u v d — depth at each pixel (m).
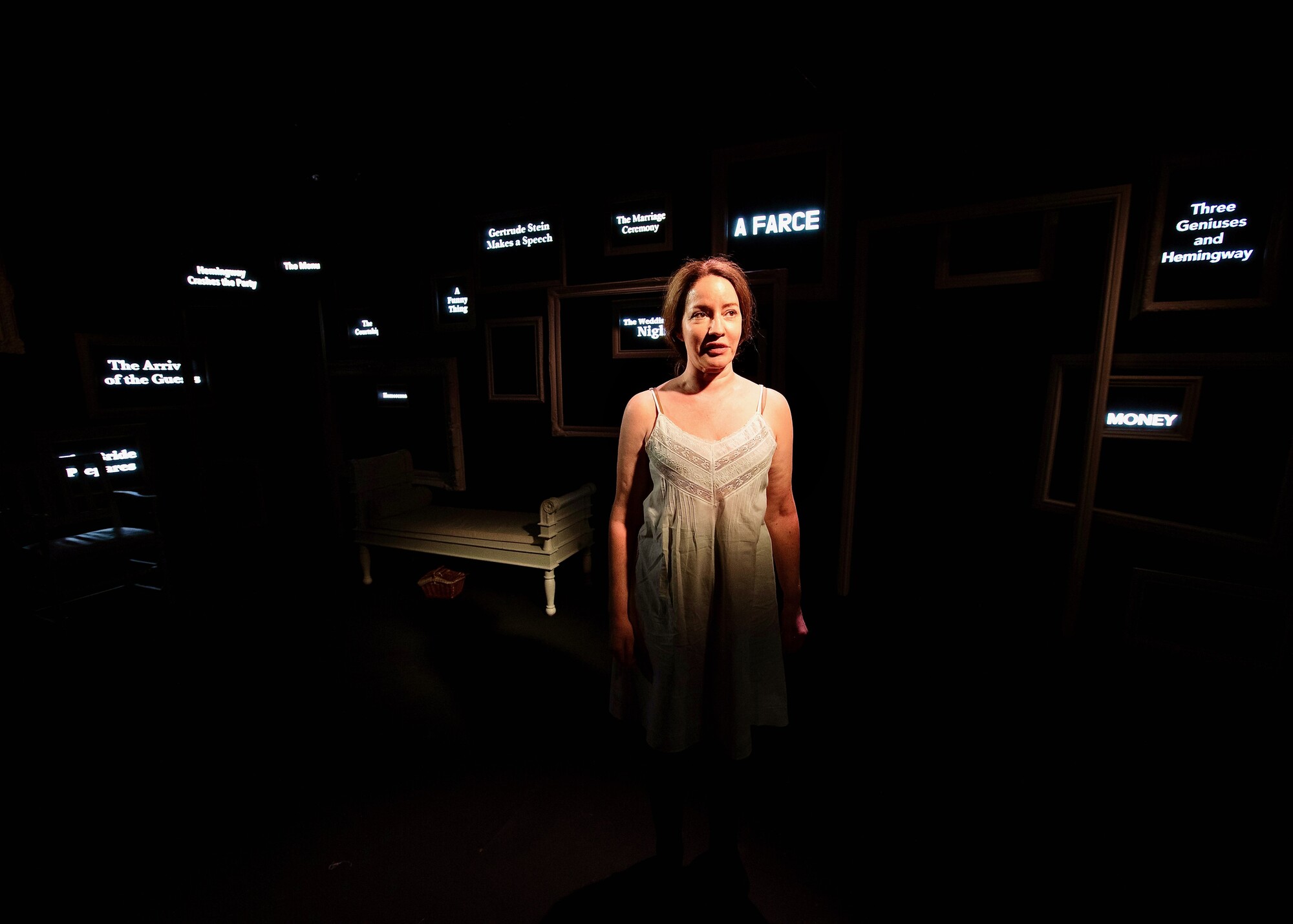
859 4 2.08
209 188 3.32
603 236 2.97
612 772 1.81
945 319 2.53
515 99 2.68
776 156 2.57
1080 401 2.32
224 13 2.09
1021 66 2.15
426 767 1.83
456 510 3.40
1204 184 1.98
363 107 2.73
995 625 2.60
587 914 1.33
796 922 1.30
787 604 1.38
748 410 1.20
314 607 2.99
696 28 2.22
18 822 1.62
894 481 2.77
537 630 2.72
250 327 3.91
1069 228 2.22
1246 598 2.07
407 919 1.33
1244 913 1.30
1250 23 1.80
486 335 3.41
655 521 1.19
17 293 2.88
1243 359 1.97
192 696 2.21
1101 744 1.85
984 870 1.43
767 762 1.80
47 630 2.73
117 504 3.21
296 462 4.20
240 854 1.51
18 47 2.22
